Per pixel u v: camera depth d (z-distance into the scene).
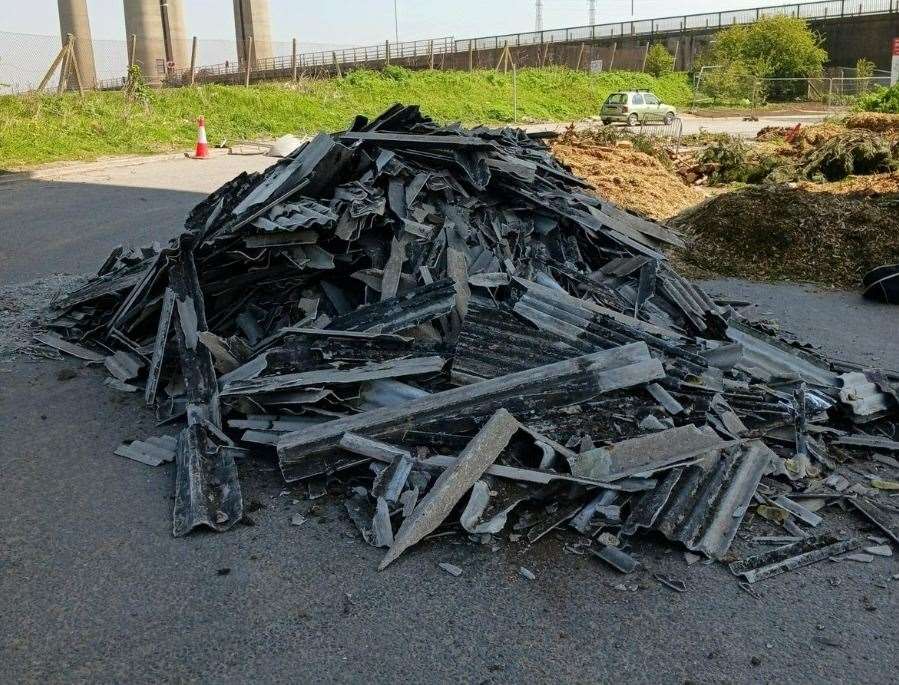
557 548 3.73
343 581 3.48
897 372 5.98
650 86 43.38
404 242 5.73
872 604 3.40
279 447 4.16
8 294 7.70
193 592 3.40
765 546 3.81
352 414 4.57
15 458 4.59
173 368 5.53
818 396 5.19
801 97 41.97
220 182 15.27
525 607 3.32
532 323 5.20
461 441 4.25
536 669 2.97
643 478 4.01
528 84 38.12
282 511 4.04
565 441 4.27
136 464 4.54
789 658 3.06
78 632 3.14
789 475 4.33
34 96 19.72
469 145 6.51
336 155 5.80
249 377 4.78
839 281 9.18
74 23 50.44
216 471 4.27
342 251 5.72
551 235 6.81
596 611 3.31
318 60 44.47
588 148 16.38
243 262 5.69
